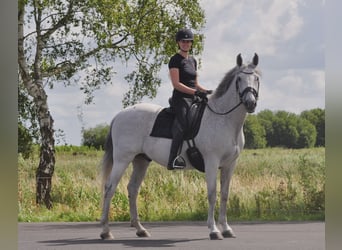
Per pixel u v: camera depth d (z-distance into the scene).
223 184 9.77
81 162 28.33
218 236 9.51
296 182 15.84
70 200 16.12
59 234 10.83
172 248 8.52
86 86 18.56
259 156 31.02
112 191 9.94
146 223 12.88
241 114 9.27
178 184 15.16
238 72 9.16
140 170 10.38
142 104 10.18
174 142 9.46
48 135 17.73
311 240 9.59
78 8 17.20
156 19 18.02
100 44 17.50
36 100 17.86
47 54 18.16
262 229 11.37
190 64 9.71
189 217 13.70
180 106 9.53
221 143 9.25
